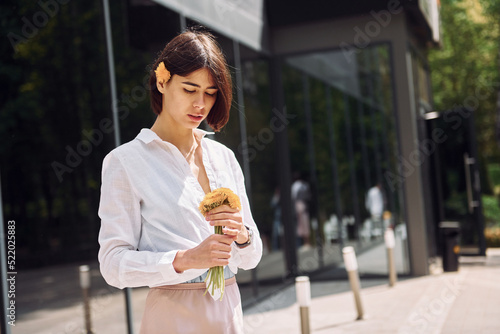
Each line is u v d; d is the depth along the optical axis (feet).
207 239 5.52
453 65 68.13
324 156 33.42
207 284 5.89
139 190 5.90
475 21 69.62
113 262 5.70
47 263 12.96
